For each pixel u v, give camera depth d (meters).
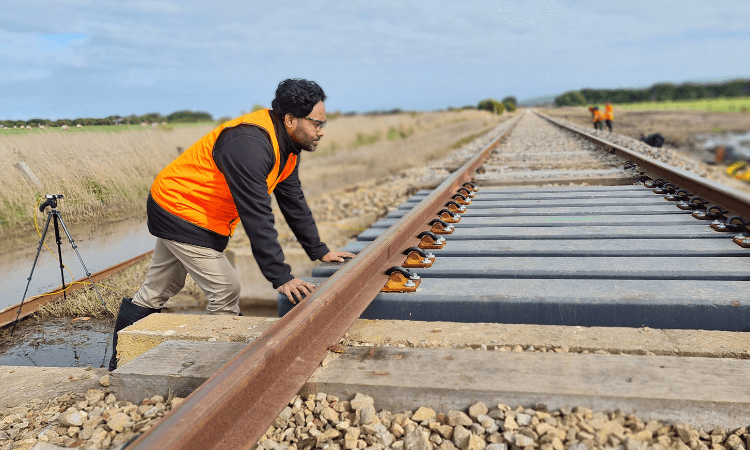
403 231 3.31
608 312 2.33
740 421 1.51
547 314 2.38
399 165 13.17
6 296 3.63
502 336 2.11
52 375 2.27
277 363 1.68
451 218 4.28
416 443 1.52
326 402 1.73
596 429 1.47
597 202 4.87
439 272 2.90
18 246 3.79
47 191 3.95
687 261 2.86
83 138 4.52
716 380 1.62
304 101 2.23
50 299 3.77
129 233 4.50
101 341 3.36
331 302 2.11
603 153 9.64
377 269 2.77
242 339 2.25
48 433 1.73
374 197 8.30
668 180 5.54
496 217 4.45
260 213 2.22
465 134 24.19
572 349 1.99
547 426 1.49
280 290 2.33
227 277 2.61
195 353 2.03
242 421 1.44
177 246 2.50
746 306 2.20
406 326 2.28
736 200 3.62
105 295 3.92
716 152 18.64
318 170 12.82
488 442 1.51
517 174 7.25
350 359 1.89
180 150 5.76
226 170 2.19
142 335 2.32
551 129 21.91
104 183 4.38
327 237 6.73
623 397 1.54
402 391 1.70
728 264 2.78
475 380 1.69
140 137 5.37
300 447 1.57
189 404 1.31
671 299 2.27
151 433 1.19
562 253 3.17
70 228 4.02
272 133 2.25
